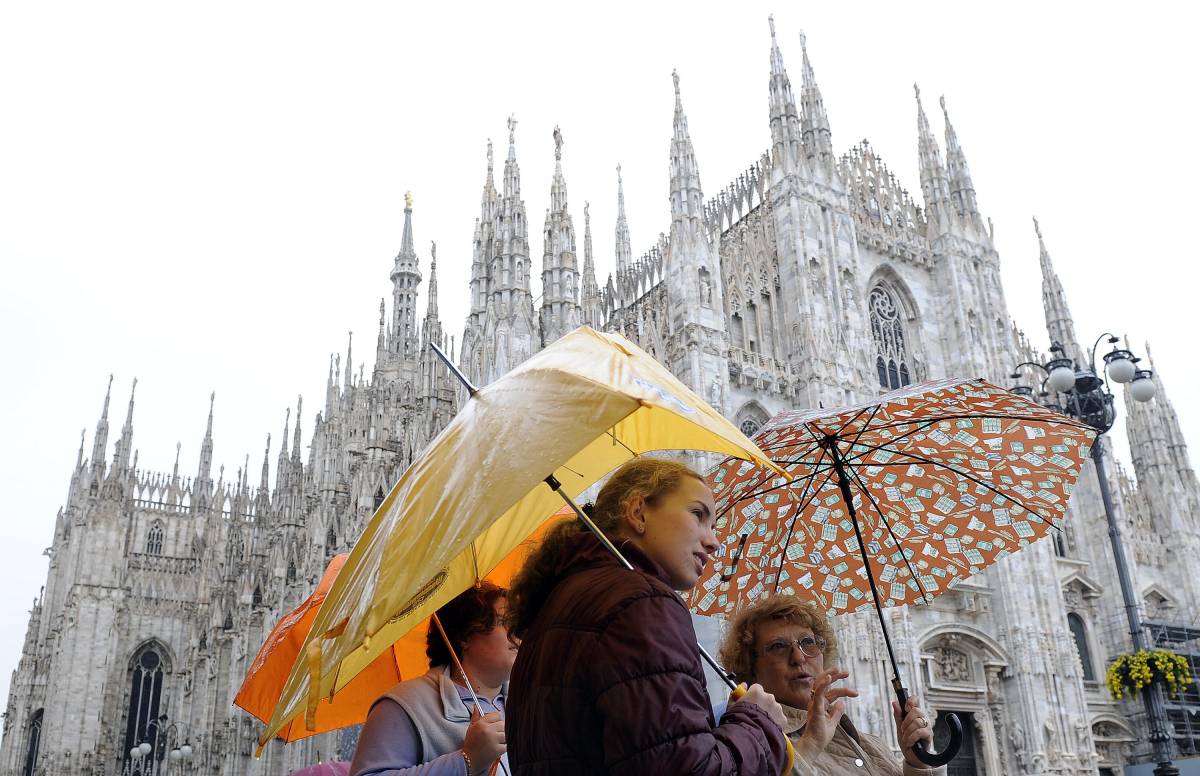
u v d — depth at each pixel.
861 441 7.23
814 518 7.62
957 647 43.81
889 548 7.47
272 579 61.94
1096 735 49.09
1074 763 43.38
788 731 5.95
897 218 55.62
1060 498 7.00
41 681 85.56
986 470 7.16
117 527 81.50
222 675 62.84
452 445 4.20
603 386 3.90
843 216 49.88
